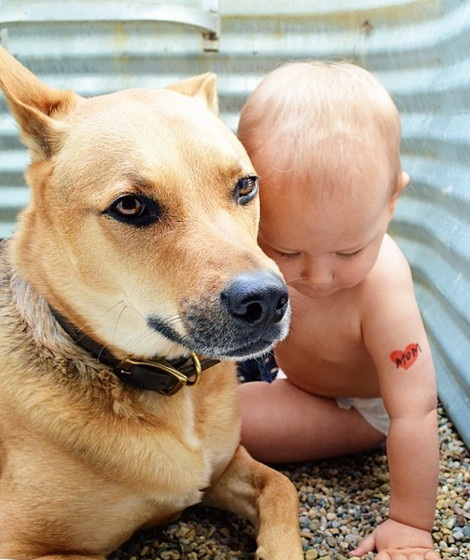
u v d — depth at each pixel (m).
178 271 0.76
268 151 0.84
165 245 0.77
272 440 1.00
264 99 0.86
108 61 1.27
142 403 0.84
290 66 0.89
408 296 0.91
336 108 0.83
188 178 0.78
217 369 0.89
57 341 0.83
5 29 1.26
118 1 1.19
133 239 0.78
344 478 0.99
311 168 0.82
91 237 0.79
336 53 1.23
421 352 0.90
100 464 0.82
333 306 0.92
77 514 0.83
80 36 1.26
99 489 0.83
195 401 0.87
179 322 0.76
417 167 1.16
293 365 0.99
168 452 0.84
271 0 1.22
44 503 0.82
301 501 0.95
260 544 0.85
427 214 1.14
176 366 0.84
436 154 1.12
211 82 0.90
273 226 0.85
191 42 1.25
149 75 1.27
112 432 0.82
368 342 0.92
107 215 0.78
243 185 0.81
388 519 0.89
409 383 0.89
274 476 0.91
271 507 0.88
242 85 1.27
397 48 1.17
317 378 0.99
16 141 1.29
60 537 0.83
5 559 0.78
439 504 0.92
